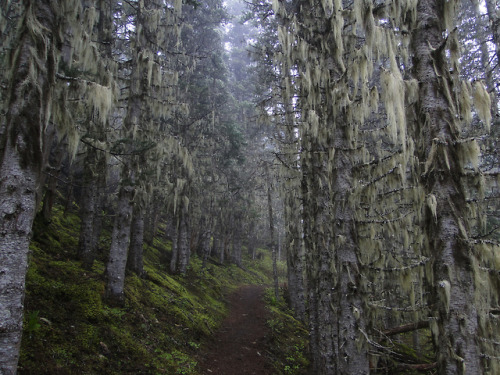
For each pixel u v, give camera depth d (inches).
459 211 171.5
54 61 168.6
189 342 339.6
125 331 275.1
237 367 329.4
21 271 144.6
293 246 518.0
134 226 460.1
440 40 195.2
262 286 944.3
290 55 322.3
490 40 329.7
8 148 149.5
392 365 301.4
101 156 323.6
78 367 202.4
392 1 202.5
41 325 213.9
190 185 609.3
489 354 164.1
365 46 199.5
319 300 288.0
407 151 187.5
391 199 251.1
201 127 706.2
